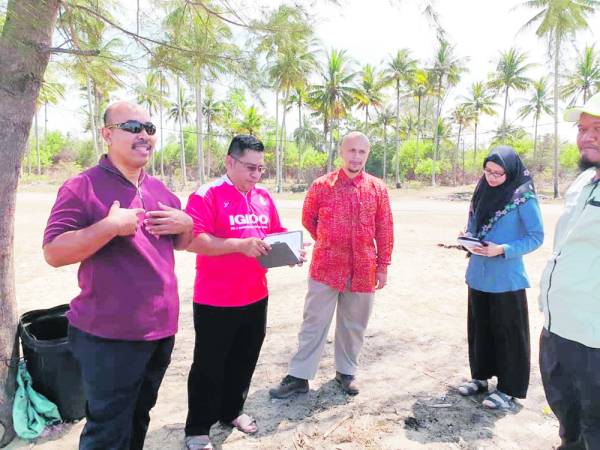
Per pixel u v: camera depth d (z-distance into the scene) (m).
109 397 1.92
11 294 2.73
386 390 3.43
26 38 2.53
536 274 7.32
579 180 2.20
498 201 2.98
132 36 2.99
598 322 1.95
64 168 51.06
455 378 3.63
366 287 3.18
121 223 1.77
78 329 1.93
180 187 42.75
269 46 3.13
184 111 46.16
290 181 54.31
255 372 3.76
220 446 2.69
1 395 2.64
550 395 2.22
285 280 6.88
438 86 42.25
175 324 2.10
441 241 10.66
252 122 41.34
